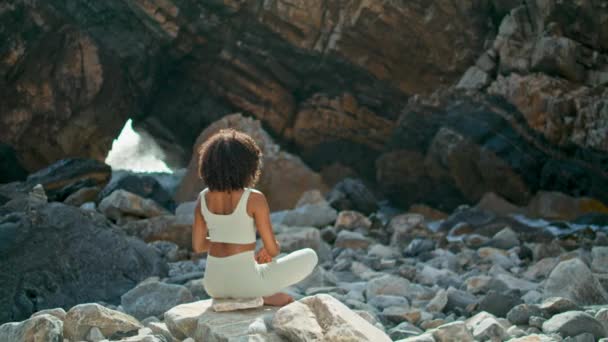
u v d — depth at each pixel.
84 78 12.25
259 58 13.77
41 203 6.27
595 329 3.98
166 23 12.99
